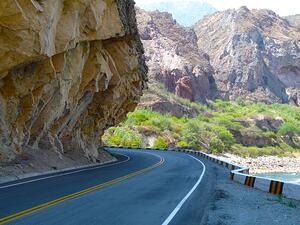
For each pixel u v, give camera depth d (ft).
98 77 104.73
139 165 120.47
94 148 130.21
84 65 98.43
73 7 72.13
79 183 64.18
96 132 134.31
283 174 329.31
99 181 69.31
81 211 40.75
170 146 416.67
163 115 537.65
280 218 47.73
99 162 121.39
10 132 75.77
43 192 51.62
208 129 503.20
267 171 348.38
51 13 62.23
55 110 89.20
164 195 57.47
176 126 473.26
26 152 81.56
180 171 105.91
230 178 100.48
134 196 54.34
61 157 95.09
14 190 51.72
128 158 155.22
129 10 111.14
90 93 109.81
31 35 59.52
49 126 93.40
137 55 132.26
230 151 490.08
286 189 71.31
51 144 93.71
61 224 34.19
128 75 133.90
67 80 87.97
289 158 525.75
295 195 68.13
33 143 86.48
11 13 55.06
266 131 636.48
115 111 144.15
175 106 593.83
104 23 90.74
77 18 75.15
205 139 465.47
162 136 423.64
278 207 56.80
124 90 137.28
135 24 118.83
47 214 37.93
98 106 125.18
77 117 110.42
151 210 44.39
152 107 565.12
